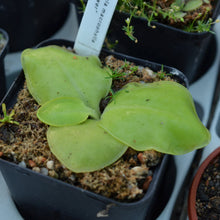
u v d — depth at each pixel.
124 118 0.21
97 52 0.24
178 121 0.20
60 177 0.20
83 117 0.21
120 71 0.24
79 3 0.28
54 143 0.20
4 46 0.27
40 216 0.23
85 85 0.22
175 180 0.25
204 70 0.30
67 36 0.32
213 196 0.24
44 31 0.31
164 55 0.27
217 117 0.27
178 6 0.26
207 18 0.27
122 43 0.28
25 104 0.22
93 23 0.23
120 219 0.20
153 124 0.20
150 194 0.19
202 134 0.20
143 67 0.24
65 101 0.21
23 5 0.29
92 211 0.20
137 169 0.20
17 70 0.30
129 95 0.22
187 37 0.25
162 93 0.21
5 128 0.21
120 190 0.19
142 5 0.26
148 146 0.20
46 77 0.22
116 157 0.20
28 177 0.20
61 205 0.21
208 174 0.25
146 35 0.26
